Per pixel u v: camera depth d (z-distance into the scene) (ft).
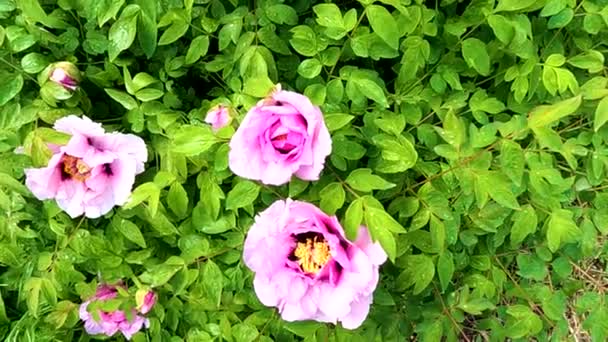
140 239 2.41
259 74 2.30
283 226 1.98
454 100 2.44
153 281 2.34
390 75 2.67
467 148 2.15
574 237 2.34
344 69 2.33
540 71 2.37
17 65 2.46
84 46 2.47
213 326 2.52
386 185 2.09
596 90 2.25
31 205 2.53
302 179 2.14
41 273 2.45
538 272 2.56
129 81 2.39
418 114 2.42
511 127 2.12
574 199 2.61
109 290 2.53
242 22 2.41
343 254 2.00
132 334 2.59
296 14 2.39
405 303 2.56
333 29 2.23
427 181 2.30
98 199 2.32
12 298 2.84
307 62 2.31
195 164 2.35
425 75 2.46
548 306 2.55
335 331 2.40
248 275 2.40
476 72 2.47
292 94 1.93
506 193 2.10
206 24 2.43
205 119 2.33
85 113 2.52
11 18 2.48
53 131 2.23
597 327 2.56
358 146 2.25
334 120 2.12
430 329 2.49
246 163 2.01
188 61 2.43
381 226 2.02
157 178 2.27
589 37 2.52
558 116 2.04
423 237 2.33
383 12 2.17
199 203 2.37
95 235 2.48
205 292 2.39
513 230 2.38
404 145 2.16
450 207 2.34
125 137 2.27
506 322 2.63
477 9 2.39
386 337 2.52
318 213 1.99
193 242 2.38
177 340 2.56
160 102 2.48
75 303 2.61
